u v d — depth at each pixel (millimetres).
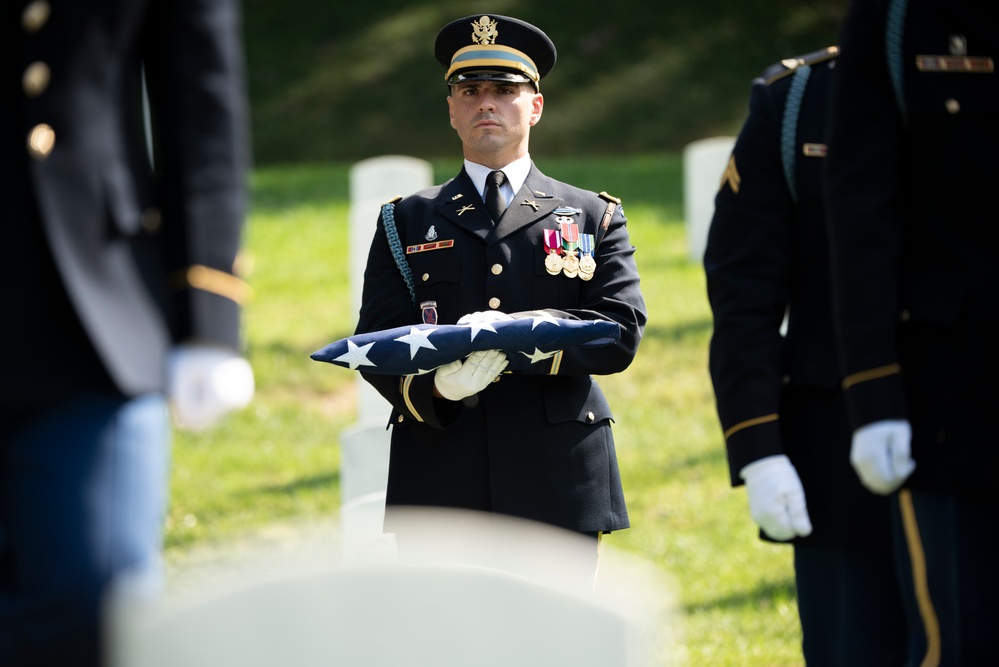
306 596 5223
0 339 8367
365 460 19562
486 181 13844
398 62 79438
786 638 18422
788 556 22141
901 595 11047
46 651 8102
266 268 42125
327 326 35906
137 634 5168
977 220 10016
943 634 9797
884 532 11250
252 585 5195
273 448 29109
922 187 10102
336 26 83250
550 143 71938
